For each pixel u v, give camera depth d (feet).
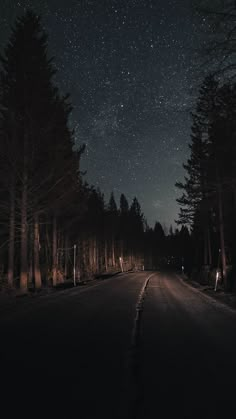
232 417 16.83
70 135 105.29
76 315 50.44
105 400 18.61
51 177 91.56
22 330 38.04
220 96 42.50
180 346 31.45
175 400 18.79
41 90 92.63
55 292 86.33
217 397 19.31
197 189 122.52
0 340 32.91
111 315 50.72
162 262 583.99
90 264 214.07
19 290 80.38
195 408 17.79
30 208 87.66
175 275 227.40
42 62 94.17
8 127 84.02
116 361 26.12
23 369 23.88
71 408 17.53
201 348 30.83
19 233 108.06
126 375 22.81
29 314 50.65
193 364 25.70
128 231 354.13
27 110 86.43
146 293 90.53
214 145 62.80
